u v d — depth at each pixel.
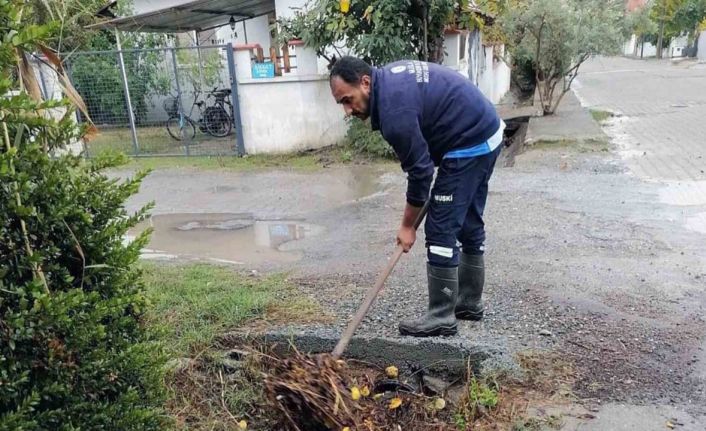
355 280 3.90
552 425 2.33
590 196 5.92
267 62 9.38
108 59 11.16
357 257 4.48
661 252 4.28
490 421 2.39
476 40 13.08
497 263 4.13
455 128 2.66
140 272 1.88
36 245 1.56
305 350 2.93
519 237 4.72
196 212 6.34
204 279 3.90
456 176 2.73
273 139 9.57
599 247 4.43
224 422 2.42
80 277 1.69
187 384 2.62
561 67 11.39
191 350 2.83
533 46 11.45
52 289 1.60
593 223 5.04
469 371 2.61
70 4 2.42
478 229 3.03
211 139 11.22
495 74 16.73
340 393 2.23
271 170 8.48
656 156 7.60
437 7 8.19
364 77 2.59
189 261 4.63
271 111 9.47
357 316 2.69
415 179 2.63
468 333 3.00
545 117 11.25
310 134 9.54
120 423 1.68
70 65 10.55
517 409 2.44
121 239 1.79
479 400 2.47
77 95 1.87
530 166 7.39
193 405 2.51
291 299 3.51
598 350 2.87
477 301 3.14
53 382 1.51
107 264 1.70
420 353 2.83
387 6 7.92
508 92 19.59
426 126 2.67
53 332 1.48
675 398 2.48
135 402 1.81
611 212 5.34
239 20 13.21
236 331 3.03
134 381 1.80
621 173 6.82
